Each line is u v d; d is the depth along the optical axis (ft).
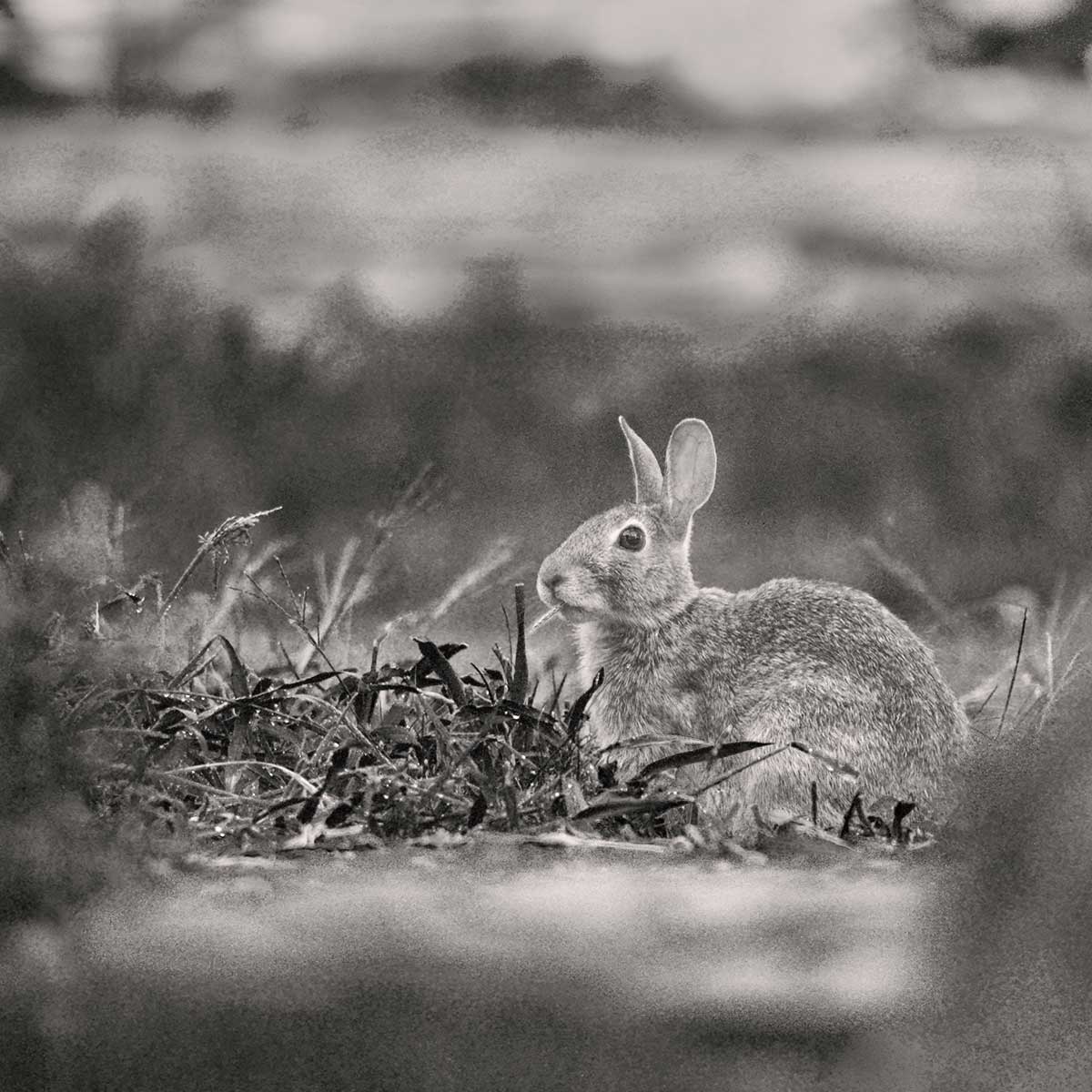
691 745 36.52
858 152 48.96
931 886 35.19
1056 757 35.27
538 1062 34.17
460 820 35.78
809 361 40.47
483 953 34.99
